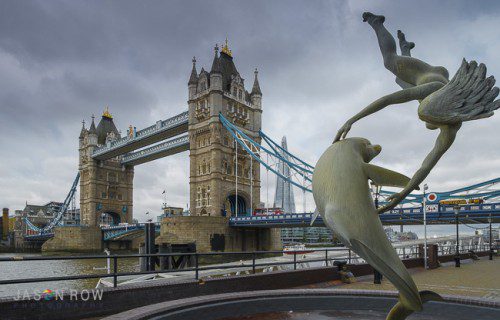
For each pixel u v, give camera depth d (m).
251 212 73.56
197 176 75.00
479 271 16.95
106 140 107.94
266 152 72.25
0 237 147.25
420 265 19.12
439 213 40.44
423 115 4.64
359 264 13.63
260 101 84.25
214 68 74.31
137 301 7.91
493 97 4.23
